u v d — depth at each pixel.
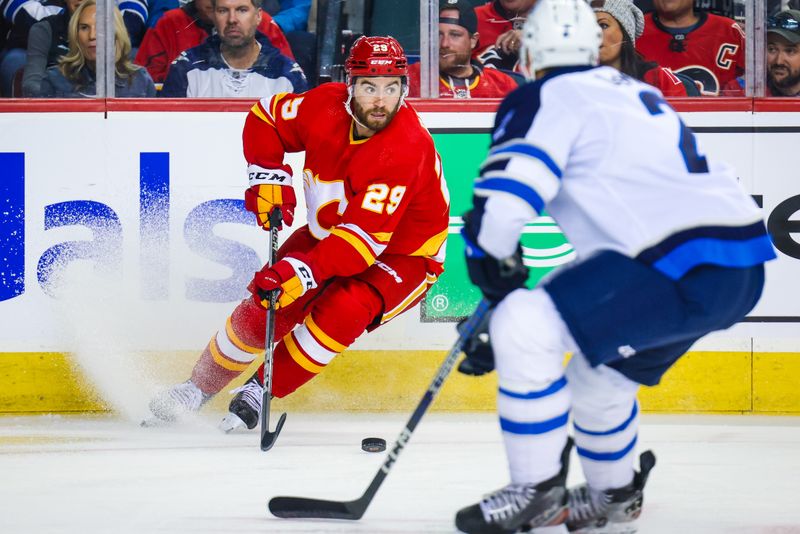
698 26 16.61
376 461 12.59
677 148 8.18
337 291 13.74
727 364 16.55
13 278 16.23
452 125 16.55
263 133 14.35
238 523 9.52
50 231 16.27
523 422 8.40
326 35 16.88
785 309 16.45
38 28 16.33
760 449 13.48
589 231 8.33
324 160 14.04
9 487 11.04
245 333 14.35
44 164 16.23
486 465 12.34
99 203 16.30
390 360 16.52
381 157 13.21
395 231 14.13
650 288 8.03
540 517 8.51
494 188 7.98
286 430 14.84
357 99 13.19
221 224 16.41
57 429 14.79
